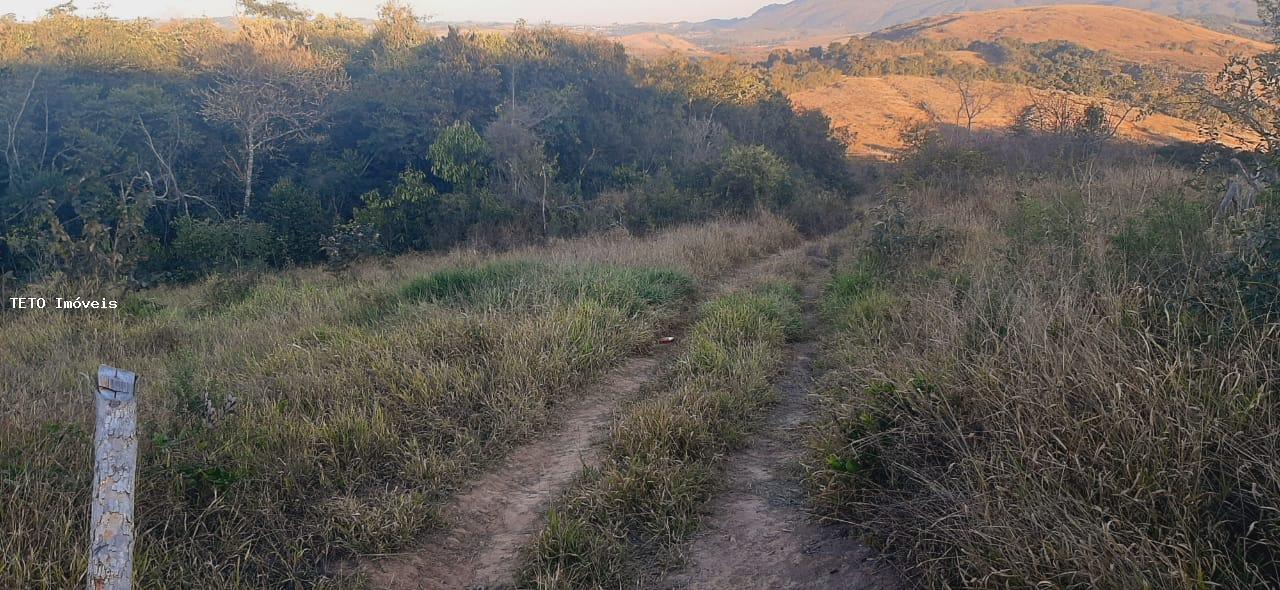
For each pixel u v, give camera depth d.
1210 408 3.38
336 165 27.25
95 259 10.74
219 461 4.39
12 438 4.30
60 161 24.77
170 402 5.26
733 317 8.06
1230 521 3.03
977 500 3.43
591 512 4.24
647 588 3.75
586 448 5.27
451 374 6.01
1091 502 3.20
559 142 29.11
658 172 27.64
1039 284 5.57
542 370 6.35
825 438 4.72
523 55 32.88
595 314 7.97
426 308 8.25
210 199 25.31
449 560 4.04
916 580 3.46
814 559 3.83
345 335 7.21
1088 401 3.67
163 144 25.17
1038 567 3.01
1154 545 2.88
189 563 3.60
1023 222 7.81
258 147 26.28
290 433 4.81
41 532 3.52
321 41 35.06
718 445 5.10
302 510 4.20
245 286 11.94
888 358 5.61
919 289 7.76
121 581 2.49
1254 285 3.99
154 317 9.18
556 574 3.67
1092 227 6.21
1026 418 3.74
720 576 3.81
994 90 52.97
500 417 5.54
